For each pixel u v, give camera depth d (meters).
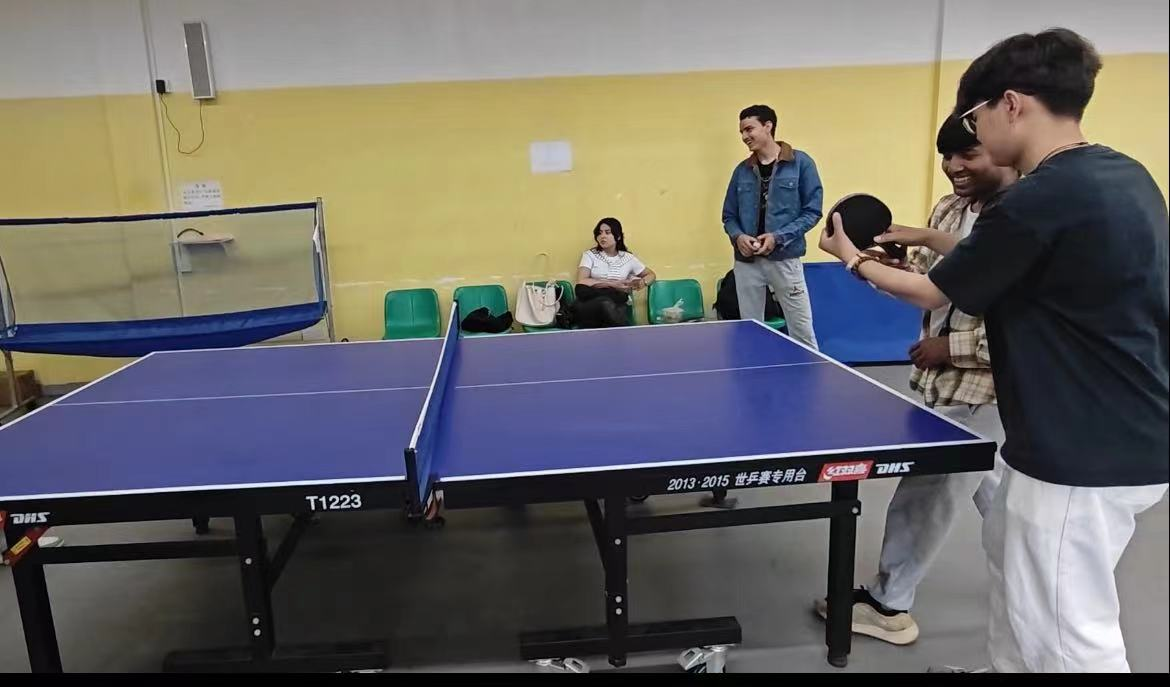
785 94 5.04
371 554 2.81
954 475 2.04
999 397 1.56
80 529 3.08
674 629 2.08
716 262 5.26
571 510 3.13
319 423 2.11
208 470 1.78
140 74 4.72
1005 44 1.45
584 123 5.00
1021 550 1.52
